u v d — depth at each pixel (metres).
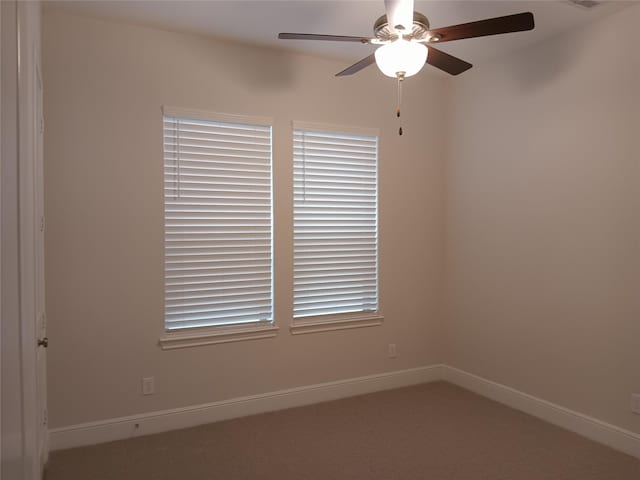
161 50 3.25
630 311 2.92
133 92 3.18
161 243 3.28
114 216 3.14
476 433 3.24
